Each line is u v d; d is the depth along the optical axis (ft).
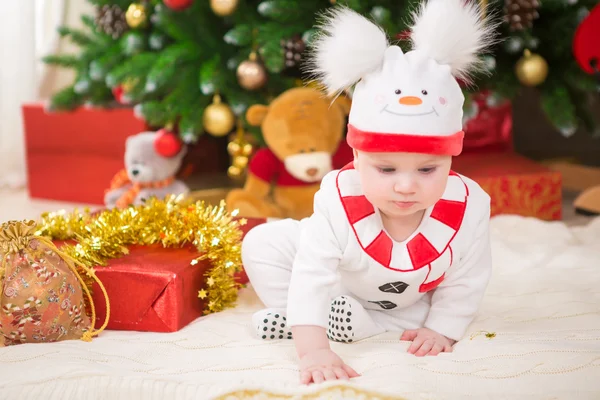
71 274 3.79
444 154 3.06
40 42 9.24
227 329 3.89
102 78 7.31
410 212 3.17
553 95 6.70
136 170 6.76
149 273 3.86
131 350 3.56
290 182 6.71
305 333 3.28
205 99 6.93
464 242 3.47
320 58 3.31
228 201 6.60
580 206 7.03
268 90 7.09
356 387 2.96
